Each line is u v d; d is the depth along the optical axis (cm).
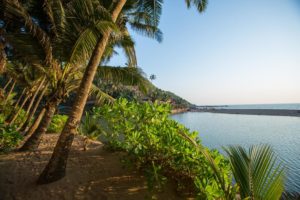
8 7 379
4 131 498
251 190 177
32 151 526
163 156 346
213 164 224
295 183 666
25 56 490
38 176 360
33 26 411
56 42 518
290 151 1291
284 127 2722
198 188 257
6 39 452
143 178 348
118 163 405
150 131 354
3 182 334
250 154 191
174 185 330
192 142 264
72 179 343
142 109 405
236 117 5131
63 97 598
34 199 290
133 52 698
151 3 670
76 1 452
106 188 318
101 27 366
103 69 654
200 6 633
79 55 437
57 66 569
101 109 475
